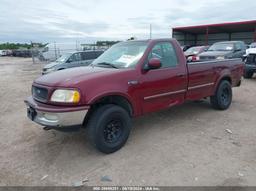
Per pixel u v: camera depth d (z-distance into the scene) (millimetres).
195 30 37031
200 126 4613
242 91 7891
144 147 3736
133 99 3713
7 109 6320
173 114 5406
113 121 3533
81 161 3359
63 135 4297
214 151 3551
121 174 3012
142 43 4203
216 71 5211
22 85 10609
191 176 2918
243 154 3436
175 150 3613
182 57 4500
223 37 39688
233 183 2750
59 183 2865
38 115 3363
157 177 2922
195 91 4816
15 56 53219
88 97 3184
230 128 4477
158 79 4031
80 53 12633
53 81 3359
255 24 30438
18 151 3723
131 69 3746
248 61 10008
